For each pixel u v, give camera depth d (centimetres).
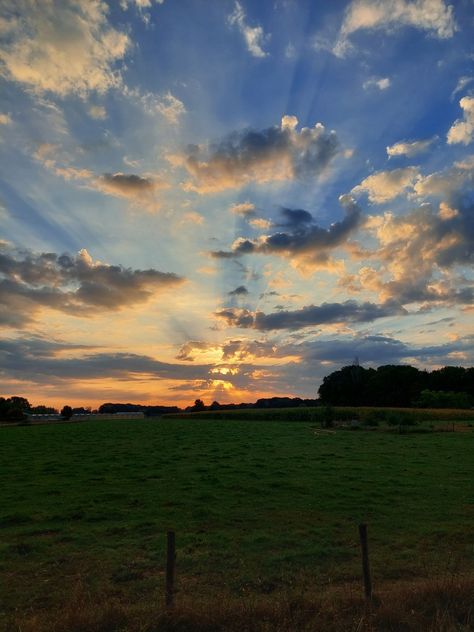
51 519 1805
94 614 904
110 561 1353
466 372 14900
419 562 1320
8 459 3575
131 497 2141
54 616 955
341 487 2328
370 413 8444
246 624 869
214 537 1569
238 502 2042
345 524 1723
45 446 4662
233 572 1263
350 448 4125
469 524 1700
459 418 8794
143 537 1586
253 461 3259
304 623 872
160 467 3033
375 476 2631
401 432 6091
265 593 1129
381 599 958
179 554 1398
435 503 2011
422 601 941
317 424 8325
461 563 1315
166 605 938
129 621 880
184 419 12600
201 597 1093
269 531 1645
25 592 1152
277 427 7775
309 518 1802
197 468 2916
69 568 1305
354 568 1285
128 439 5462
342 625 849
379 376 14450
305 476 2636
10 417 13275
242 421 10638
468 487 2323
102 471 2891
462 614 888
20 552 1445
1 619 967
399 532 1627
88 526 1717
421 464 3089
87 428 8288
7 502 2080
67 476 2731
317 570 1271
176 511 1905
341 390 15162
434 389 14625
